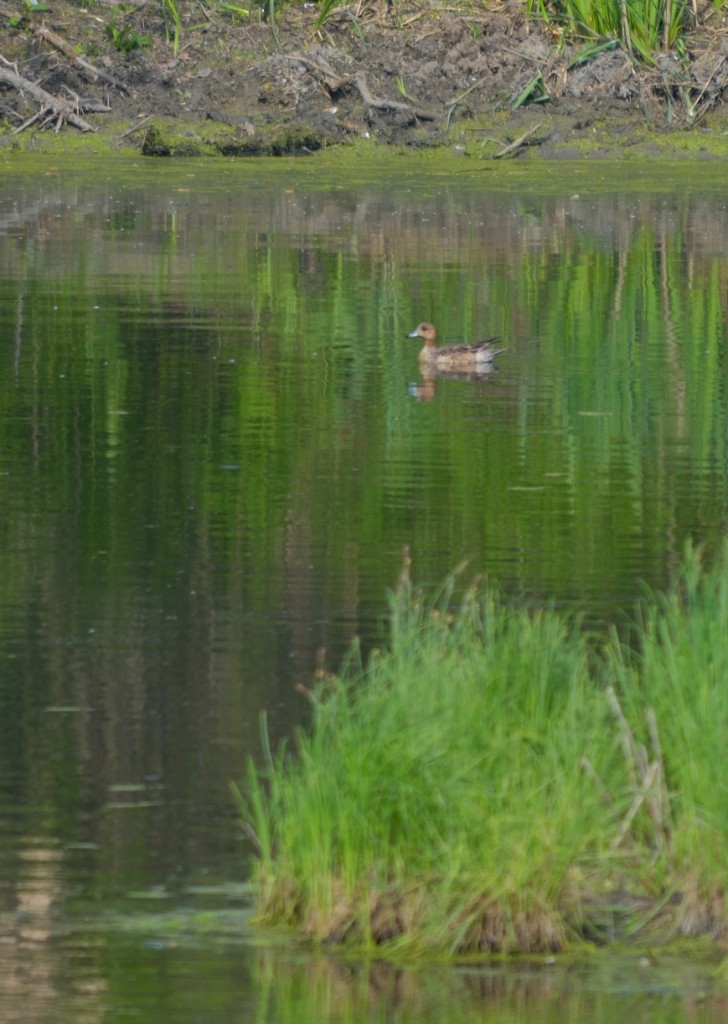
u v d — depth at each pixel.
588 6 98.19
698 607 23.83
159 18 99.50
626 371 49.59
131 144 96.19
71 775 23.88
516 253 69.38
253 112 97.00
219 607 30.02
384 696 21.55
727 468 39.31
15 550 33.00
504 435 42.09
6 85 96.62
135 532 34.28
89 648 28.17
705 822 21.02
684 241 72.19
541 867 20.53
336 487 37.50
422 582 31.27
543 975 19.80
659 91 97.44
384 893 20.48
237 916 20.84
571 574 31.70
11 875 21.41
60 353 50.44
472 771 20.86
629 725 22.50
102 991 19.03
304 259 67.56
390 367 49.94
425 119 97.00
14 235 72.12
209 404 44.84
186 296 59.78
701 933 20.83
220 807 23.11
